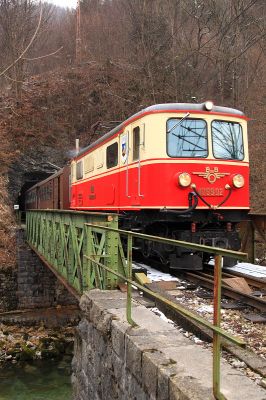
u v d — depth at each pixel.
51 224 11.80
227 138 9.14
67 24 39.25
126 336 4.16
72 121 31.36
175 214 8.55
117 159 10.32
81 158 14.20
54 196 19.70
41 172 29.52
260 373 3.42
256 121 24.05
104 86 32.41
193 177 8.70
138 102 30.45
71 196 15.95
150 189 8.62
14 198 28.42
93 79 32.97
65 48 37.94
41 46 22.77
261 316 5.43
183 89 26.55
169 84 27.66
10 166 28.33
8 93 31.39
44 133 30.09
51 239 11.80
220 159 8.93
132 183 9.38
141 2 29.92
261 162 21.30
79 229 8.15
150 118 8.72
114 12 38.38
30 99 31.48
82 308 6.05
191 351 3.71
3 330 18.08
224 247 8.73
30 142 29.39
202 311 5.64
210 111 9.02
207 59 26.48
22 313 20.31
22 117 30.14
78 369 6.18
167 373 3.23
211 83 26.80
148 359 3.55
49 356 15.94
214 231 8.80
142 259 10.81
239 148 9.27
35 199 27.56
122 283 6.41
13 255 22.36
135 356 3.86
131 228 9.69
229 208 8.91
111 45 36.06
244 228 11.21
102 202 11.52
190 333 4.69
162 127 8.68
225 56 24.92
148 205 8.62
